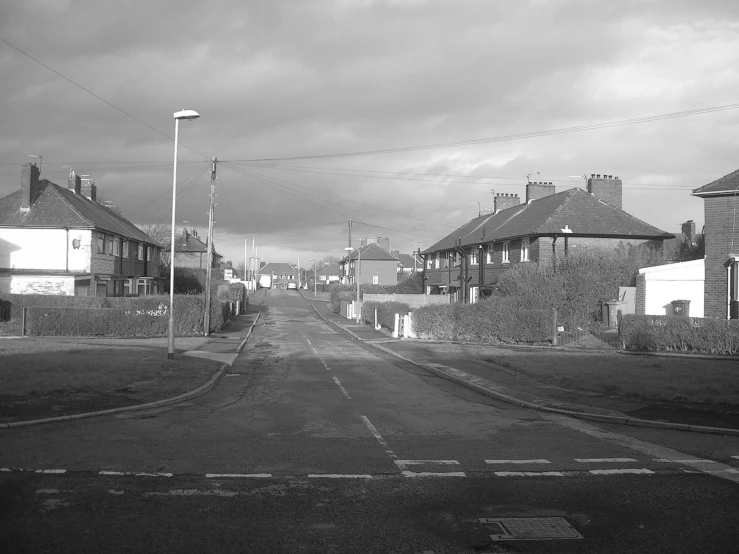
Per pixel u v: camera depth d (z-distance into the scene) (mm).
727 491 7738
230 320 46250
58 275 41000
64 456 9055
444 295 50750
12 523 6219
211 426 11750
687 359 21406
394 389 17297
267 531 6188
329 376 19875
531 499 7363
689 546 5902
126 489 7492
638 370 18125
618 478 8352
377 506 7047
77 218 41812
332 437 10945
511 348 27344
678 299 29000
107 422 11914
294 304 79312
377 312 42906
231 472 8414
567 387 16641
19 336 29812
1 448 9500
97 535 5949
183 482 7867
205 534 6062
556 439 11016
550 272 32062
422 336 33906
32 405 12820
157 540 5867
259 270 175875
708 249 28250
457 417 13242
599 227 37844
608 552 5758
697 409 13344
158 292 59750
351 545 5859
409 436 11156
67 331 30766
